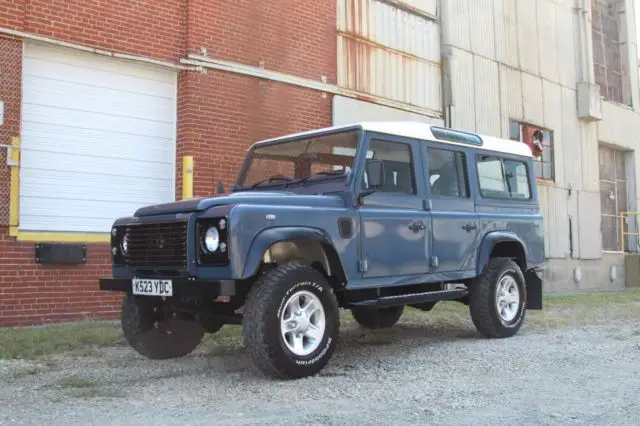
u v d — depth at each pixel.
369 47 12.40
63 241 8.36
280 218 5.17
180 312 5.96
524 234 7.88
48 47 8.41
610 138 19.42
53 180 8.46
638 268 19.31
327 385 5.00
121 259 5.78
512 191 7.88
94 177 8.83
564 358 6.12
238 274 4.84
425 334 7.81
